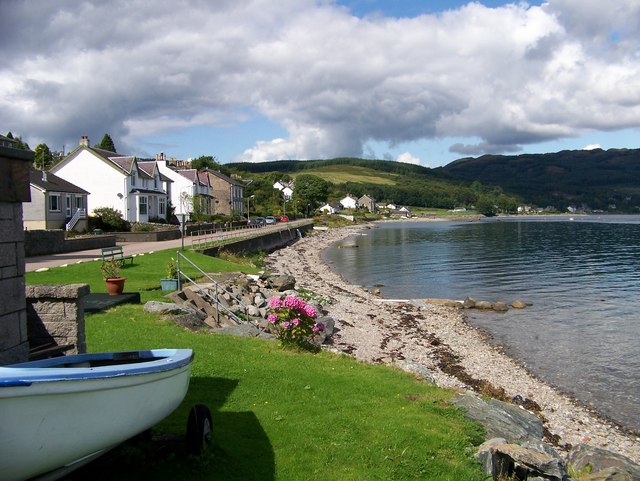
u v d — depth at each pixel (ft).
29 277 71.97
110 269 67.82
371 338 71.61
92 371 16.21
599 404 52.16
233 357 38.37
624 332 79.61
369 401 31.32
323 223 400.88
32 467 15.47
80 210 158.51
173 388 19.85
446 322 85.92
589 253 199.31
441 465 23.66
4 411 14.28
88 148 178.70
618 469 29.91
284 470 21.72
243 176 485.97
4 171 20.47
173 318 50.11
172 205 241.96
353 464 23.03
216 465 20.99
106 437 17.21
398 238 294.25
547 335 77.92
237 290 76.89
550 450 30.81
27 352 22.12
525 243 248.32
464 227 422.41
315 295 98.89
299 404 29.58
